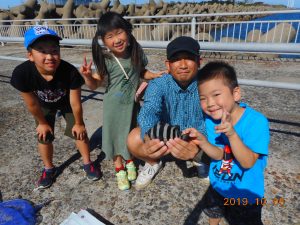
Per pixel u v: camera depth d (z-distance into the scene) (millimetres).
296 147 2529
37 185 2172
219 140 1556
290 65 5773
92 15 16484
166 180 2188
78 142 2176
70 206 1963
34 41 1666
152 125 1765
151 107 1798
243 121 1399
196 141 1528
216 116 1369
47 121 2162
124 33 1897
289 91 4082
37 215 1888
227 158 1473
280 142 2621
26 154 2641
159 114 1881
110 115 2064
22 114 3604
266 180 2102
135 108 2195
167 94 1838
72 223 1741
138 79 2109
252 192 1459
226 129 1249
